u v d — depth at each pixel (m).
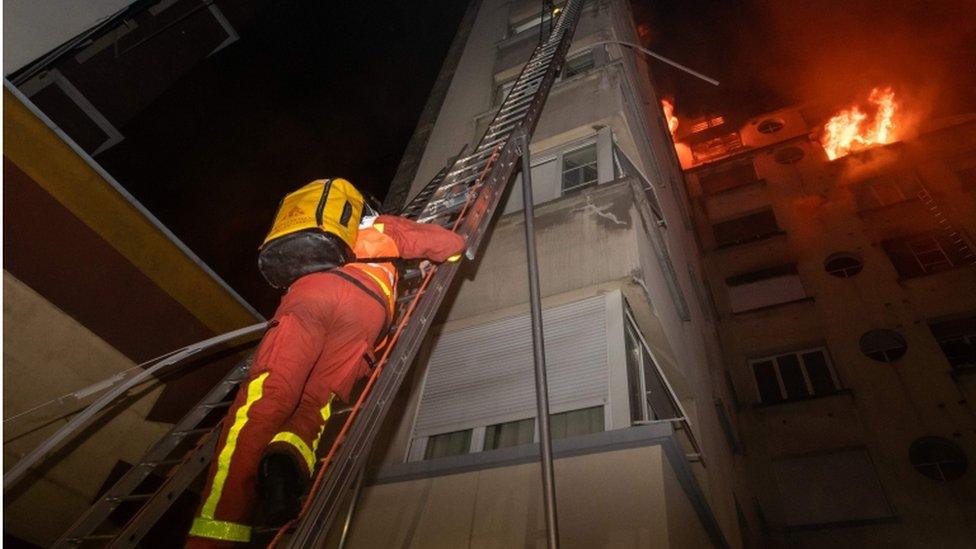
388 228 3.01
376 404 2.55
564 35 8.08
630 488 3.68
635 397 4.82
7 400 4.22
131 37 7.68
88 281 4.64
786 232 16.92
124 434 4.92
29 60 4.40
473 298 6.00
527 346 5.27
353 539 4.21
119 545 2.83
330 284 2.67
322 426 2.47
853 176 17.41
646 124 11.27
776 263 16.38
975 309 13.01
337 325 2.66
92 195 4.67
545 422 2.34
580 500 3.75
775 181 18.75
